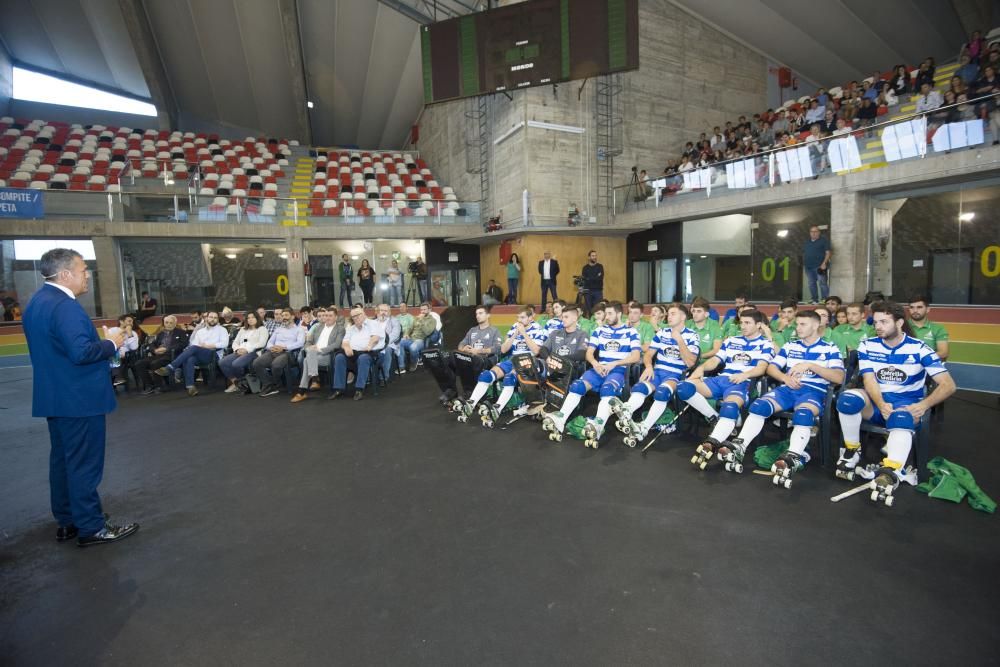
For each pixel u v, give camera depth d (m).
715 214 12.43
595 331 5.55
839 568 2.58
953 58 15.42
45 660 2.06
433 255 16.44
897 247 9.84
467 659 2.01
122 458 4.71
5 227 12.12
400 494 3.67
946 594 2.35
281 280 14.77
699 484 3.71
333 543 2.97
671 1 15.55
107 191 13.06
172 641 2.16
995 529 2.95
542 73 11.67
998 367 6.62
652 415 4.48
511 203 14.71
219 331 8.39
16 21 19.86
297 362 7.76
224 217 13.99
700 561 2.67
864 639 2.07
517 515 3.27
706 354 5.72
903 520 3.08
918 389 3.68
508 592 2.44
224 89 22.14
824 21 14.81
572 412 5.20
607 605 2.32
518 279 13.89
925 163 8.70
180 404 7.14
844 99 12.49
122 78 22.58
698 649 2.04
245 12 17.86
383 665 1.99
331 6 17.52
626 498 3.49
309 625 2.24
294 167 21.48
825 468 3.97
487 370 5.93
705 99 16.41
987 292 8.84
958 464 3.92
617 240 14.87
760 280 12.21
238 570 2.71
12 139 19.69
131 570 2.76
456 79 12.26
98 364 3.04
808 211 11.31
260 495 3.74
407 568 2.68
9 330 11.73
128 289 13.55
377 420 5.86
